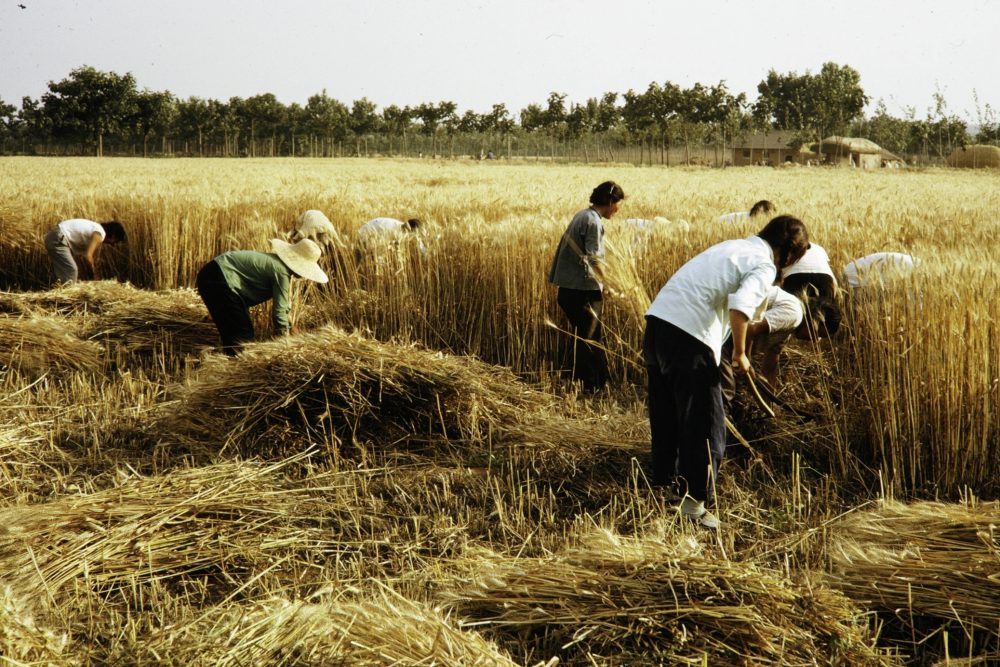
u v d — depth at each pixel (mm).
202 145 108250
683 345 3908
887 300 4422
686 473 3859
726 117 80812
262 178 22047
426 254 7086
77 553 3227
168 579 3268
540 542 3646
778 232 4008
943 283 4285
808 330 4918
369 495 4117
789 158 82938
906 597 2932
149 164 53000
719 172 45875
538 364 6727
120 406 5395
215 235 9789
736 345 3812
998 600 2807
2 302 7211
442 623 2586
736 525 3838
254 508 3736
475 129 104625
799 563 3416
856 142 75875
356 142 110438
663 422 4148
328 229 7734
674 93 81250
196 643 2516
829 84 80750
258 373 4965
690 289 3938
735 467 4508
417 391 5008
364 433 4828
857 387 4609
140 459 4543
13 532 3252
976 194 19109
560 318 6664
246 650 2445
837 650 2607
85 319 7090
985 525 3117
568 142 105188
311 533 3668
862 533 3389
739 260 3912
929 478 4305
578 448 4633
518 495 4176
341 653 2443
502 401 5254
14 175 26750
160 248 9484
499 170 47188
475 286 6957
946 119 63188
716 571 2893
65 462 4461
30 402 5398
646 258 6648
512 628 2861
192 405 4918
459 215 10648
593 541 3203
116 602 3062
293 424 4789
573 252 6027
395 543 3646
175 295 7637
